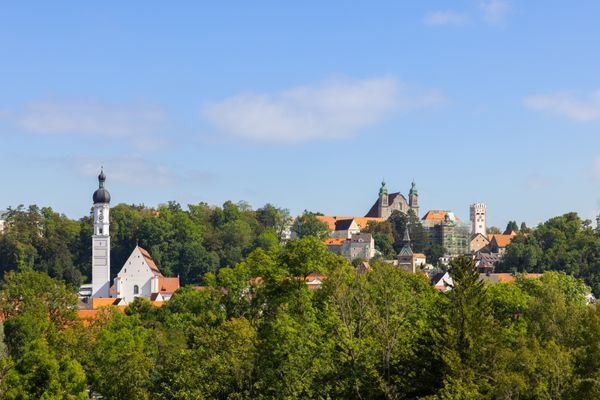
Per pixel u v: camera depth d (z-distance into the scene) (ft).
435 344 296.10
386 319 306.35
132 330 497.05
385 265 429.38
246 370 296.30
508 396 272.31
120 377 351.67
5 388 318.65
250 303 426.92
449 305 311.27
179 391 295.89
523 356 286.46
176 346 421.18
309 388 281.13
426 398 264.52
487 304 311.47
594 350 294.46
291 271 387.75
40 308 523.70
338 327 295.89
